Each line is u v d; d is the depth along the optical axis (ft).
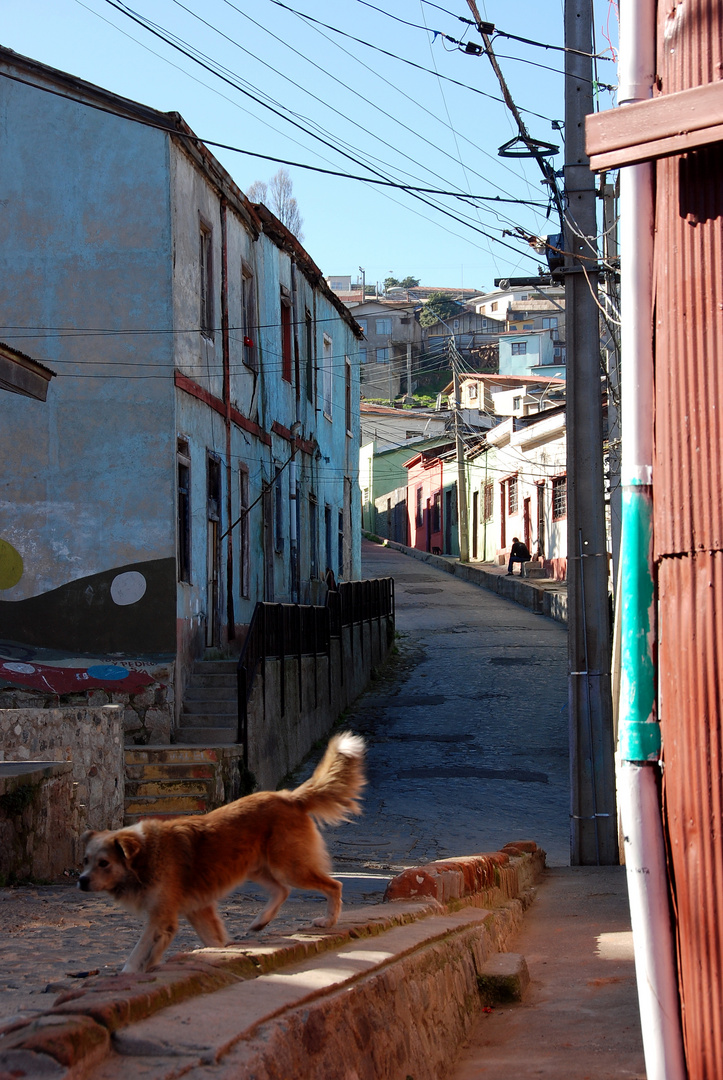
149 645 51.98
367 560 173.17
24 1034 9.18
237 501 66.28
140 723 50.72
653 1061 10.85
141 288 53.47
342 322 108.58
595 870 43.21
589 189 46.32
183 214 56.08
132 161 53.78
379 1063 13.10
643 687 11.28
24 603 52.21
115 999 10.11
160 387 53.16
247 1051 9.77
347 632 82.99
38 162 53.93
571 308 46.98
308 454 90.43
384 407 239.30
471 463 164.45
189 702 53.06
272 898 17.95
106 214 53.67
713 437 10.77
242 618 67.10
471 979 19.62
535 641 102.83
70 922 23.93
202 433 58.80
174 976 11.49
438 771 63.05
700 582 10.68
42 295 53.52
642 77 11.73
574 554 46.85
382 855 44.47
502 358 257.75
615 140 11.39
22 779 29.96
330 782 18.34
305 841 17.81
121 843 15.96
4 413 53.11
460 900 24.16
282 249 81.25
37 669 50.26
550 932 28.58
